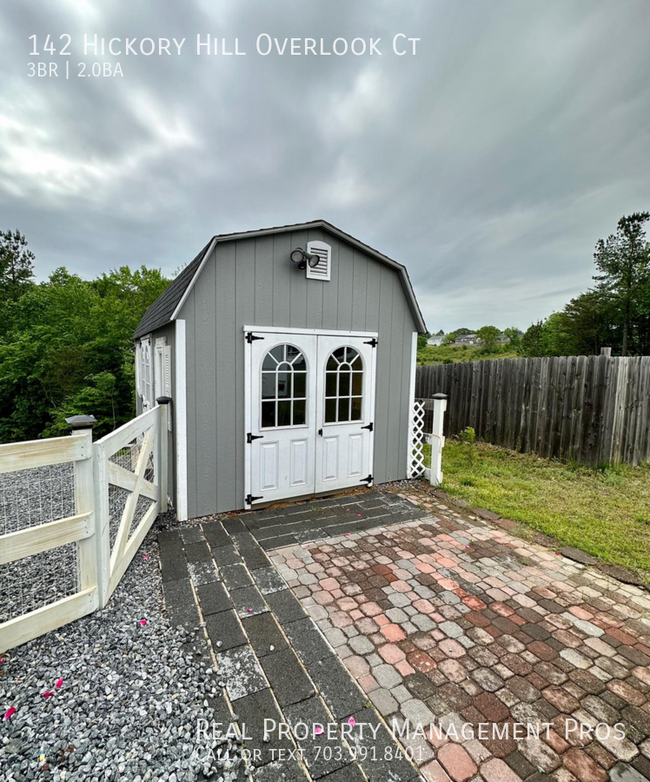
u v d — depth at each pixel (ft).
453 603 8.77
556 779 4.95
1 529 9.38
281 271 14.06
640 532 12.50
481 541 11.95
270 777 4.82
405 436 18.07
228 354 13.37
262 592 9.02
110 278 67.26
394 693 6.24
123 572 9.42
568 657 7.16
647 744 5.47
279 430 14.56
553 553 11.25
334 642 7.42
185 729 5.39
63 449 7.06
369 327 16.35
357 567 10.28
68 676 6.25
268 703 5.93
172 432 13.30
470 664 6.93
